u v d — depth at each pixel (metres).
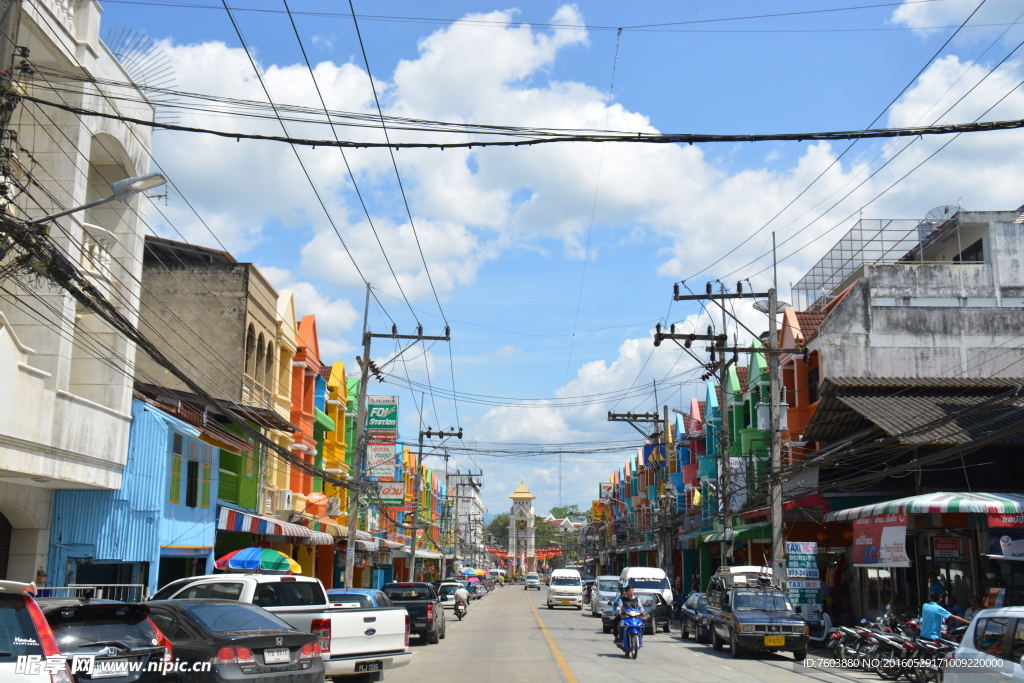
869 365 30.28
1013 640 9.53
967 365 30.28
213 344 27.23
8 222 11.34
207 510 23.27
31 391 15.83
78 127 17.61
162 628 10.03
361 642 14.16
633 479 69.81
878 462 24.88
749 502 33.69
